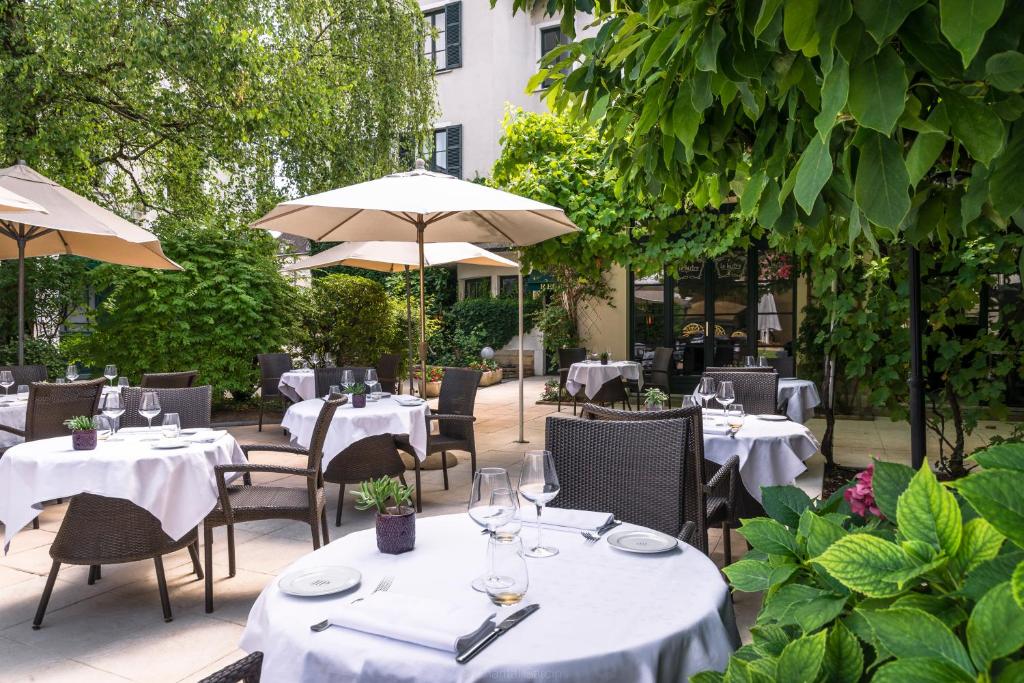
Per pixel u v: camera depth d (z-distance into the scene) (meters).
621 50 1.76
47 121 7.91
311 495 3.66
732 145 2.06
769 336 11.52
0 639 3.10
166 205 10.75
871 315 5.77
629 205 6.16
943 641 0.72
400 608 1.54
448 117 16.91
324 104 9.68
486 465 6.80
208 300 9.27
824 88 0.99
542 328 13.31
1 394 6.29
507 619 1.51
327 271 15.66
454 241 6.48
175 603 3.51
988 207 1.69
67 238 7.01
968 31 0.78
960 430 5.68
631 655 1.40
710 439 4.00
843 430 8.75
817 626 0.88
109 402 3.95
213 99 8.79
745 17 1.22
